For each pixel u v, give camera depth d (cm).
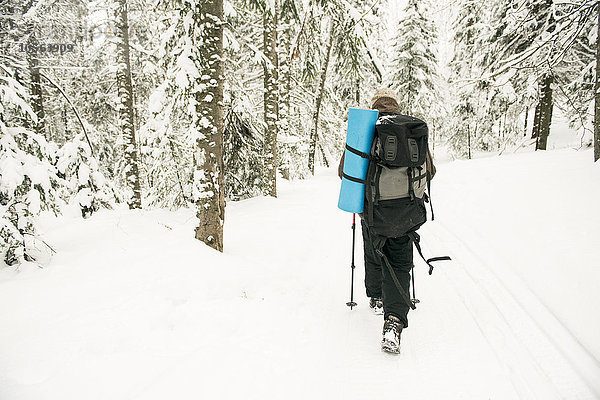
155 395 194
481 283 351
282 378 216
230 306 302
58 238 527
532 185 654
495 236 477
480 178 874
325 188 1196
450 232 545
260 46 1079
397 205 245
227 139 913
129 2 980
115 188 758
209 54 418
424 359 239
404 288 253
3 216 390
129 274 349
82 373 211
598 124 610
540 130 1348
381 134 243
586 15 578
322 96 1755
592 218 423
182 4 423
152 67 834
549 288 315
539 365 224
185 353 238
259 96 1357
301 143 1475
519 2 802
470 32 1792
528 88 1207
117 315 277
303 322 290
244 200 952
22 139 445
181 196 807
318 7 834
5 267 394
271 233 587
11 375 206
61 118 1559
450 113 2028
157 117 671
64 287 324
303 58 1216
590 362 222
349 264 445
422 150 245
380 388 211
